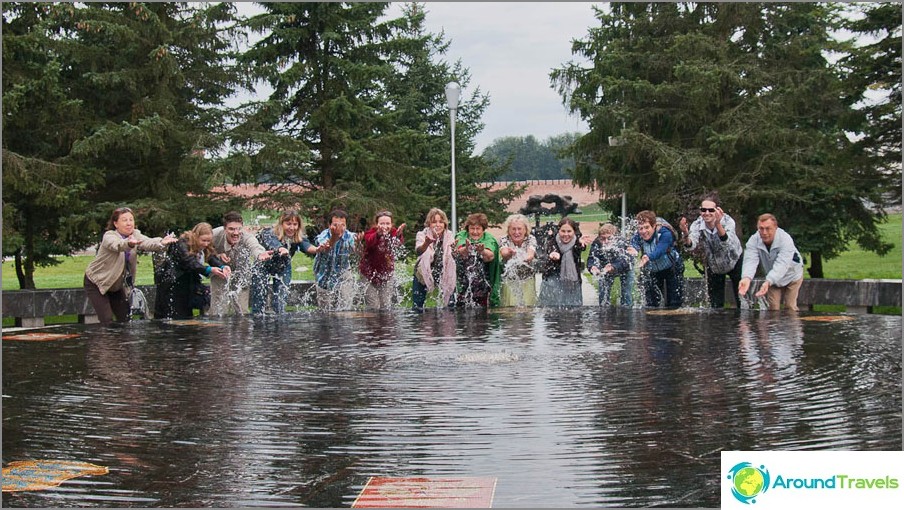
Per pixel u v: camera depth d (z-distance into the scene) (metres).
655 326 7.73
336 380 5.13
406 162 23.30
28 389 4.98
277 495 3.11
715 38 23.34
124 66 18.84
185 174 19.45
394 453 3.57
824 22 23.23
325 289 10.98
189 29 19.59
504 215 32.03
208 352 6.41
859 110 20.41
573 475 3.26
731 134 21.23
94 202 19.34
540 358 5.86
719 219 9.95
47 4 17.84
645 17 24.39
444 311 9.71
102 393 4.84
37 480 3.29
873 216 22.30
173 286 10.29
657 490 3.09
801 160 21.92
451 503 2.99
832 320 8.04
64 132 17.98
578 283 11.06
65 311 12.30
